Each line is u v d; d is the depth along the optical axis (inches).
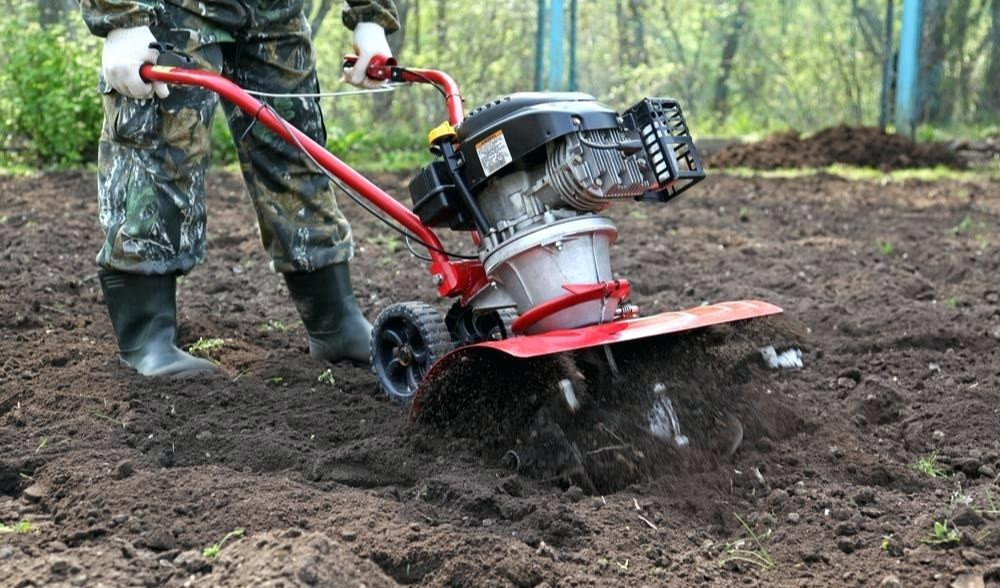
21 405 172.4
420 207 164.1
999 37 561.0
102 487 139.6
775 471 154.6
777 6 627.2
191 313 235.0
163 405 172.7
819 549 132.4
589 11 604.4
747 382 165.3
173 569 121.0
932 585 123.0
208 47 183.2
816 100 626.5
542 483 148.3
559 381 148.2
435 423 160.6
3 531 130.2
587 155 151.6
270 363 197.6
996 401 184.4
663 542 133.6
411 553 125.0
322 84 601.0
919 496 148.0
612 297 157.6
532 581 122.4
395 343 177.5
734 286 276.2
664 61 631.8
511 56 588.7
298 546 120.0
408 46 594.6
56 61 469.1
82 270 272.8
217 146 504.1
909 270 303.6
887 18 558.6
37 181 415.8
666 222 372.5
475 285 168.2
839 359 210.5
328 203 199.9
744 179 478.9
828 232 357.7
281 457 155.1
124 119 177.8
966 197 429.4
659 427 152.4
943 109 568.7
